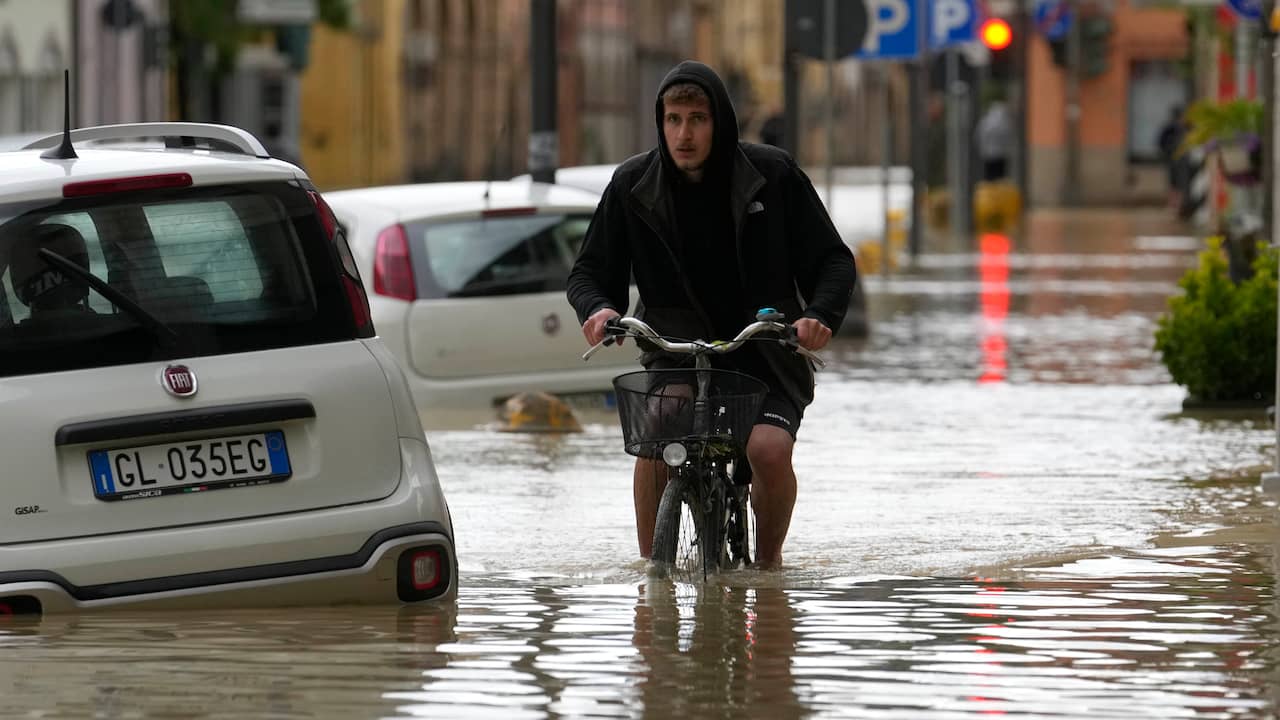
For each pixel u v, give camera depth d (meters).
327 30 182.88
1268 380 37.16
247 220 18.62
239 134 19.50
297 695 15.41
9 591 17.67
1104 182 160.25
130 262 18.28
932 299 67.25
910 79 88.94
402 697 15.38
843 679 15.96
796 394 20.58
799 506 26.12
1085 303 65.12
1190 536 23.36
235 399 18.25
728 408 19.42
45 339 18.05
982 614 18.61
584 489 27.88
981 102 144.50
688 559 20.08
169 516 18.12
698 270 20.28
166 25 126.31
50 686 15.68
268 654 16.73
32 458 17.86
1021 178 129.38
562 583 20.42
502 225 36.59
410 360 35.81
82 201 18.28
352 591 18.45
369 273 36.19
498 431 34.38
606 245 20.50
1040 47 157.62
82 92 136.75
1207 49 133.88
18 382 17.95
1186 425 35.22
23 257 18.09
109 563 17.92
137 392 18.06
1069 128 159.50
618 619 18.36
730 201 20.05
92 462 18.02
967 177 108.50
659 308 20.45
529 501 26.70
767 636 17.59
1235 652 16.94
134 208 18.39
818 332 19.64
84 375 18.05
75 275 18.14
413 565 18.62
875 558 21.89
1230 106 79.88
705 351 19.53
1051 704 15.15
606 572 21.16
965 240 105.62
